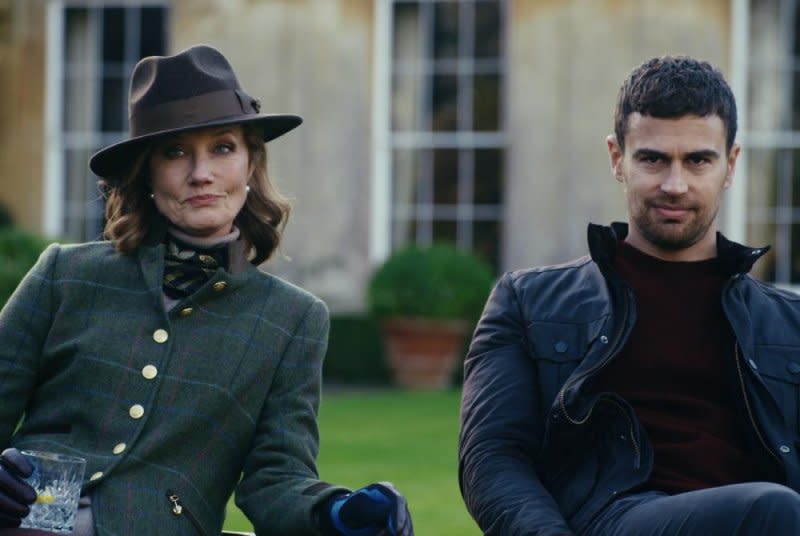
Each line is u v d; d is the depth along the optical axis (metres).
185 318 6.31
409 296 21.47
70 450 6.08
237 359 6.27
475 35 23.67
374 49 23.73
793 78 22.73
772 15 22.73
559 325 6.37
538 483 6.00
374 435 15.35
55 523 5.57
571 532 5.71
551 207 22.89
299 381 6.35
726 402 6.23
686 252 6.35
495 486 5.96
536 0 22.94
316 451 6.30
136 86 6.48
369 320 22.67
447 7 23.72
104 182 6.63
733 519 5.26
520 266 23.03
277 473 6.09
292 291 6.52
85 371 6.19
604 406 6.07
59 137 25.17
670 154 6.12
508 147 23.36
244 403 6.26
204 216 6.34
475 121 23.66
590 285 6.44
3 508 5.57
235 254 6.45
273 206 6.72
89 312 6.33
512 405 6.27
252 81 23.53
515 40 23.06
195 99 6.32
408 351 21.64
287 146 23.56
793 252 22.77
